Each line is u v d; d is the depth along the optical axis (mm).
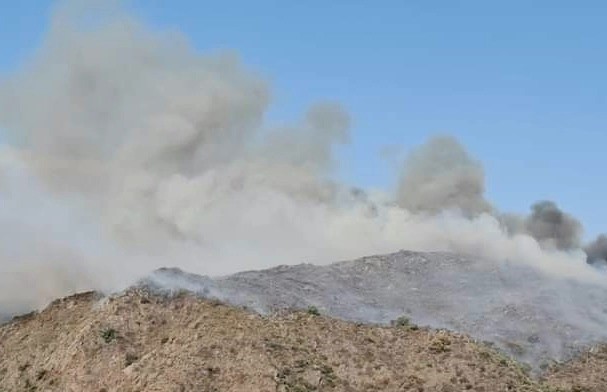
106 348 107312
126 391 98500
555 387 104062
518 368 106312
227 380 95562
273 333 104312
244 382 94562
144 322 111188
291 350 101000
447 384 97812
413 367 101188
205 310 110938
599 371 111125
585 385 106188
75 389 104250
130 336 109312
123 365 104062
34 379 111750
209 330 105188
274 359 98000
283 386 92875
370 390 95688
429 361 102938
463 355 105438
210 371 96812
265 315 110750
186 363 98125
